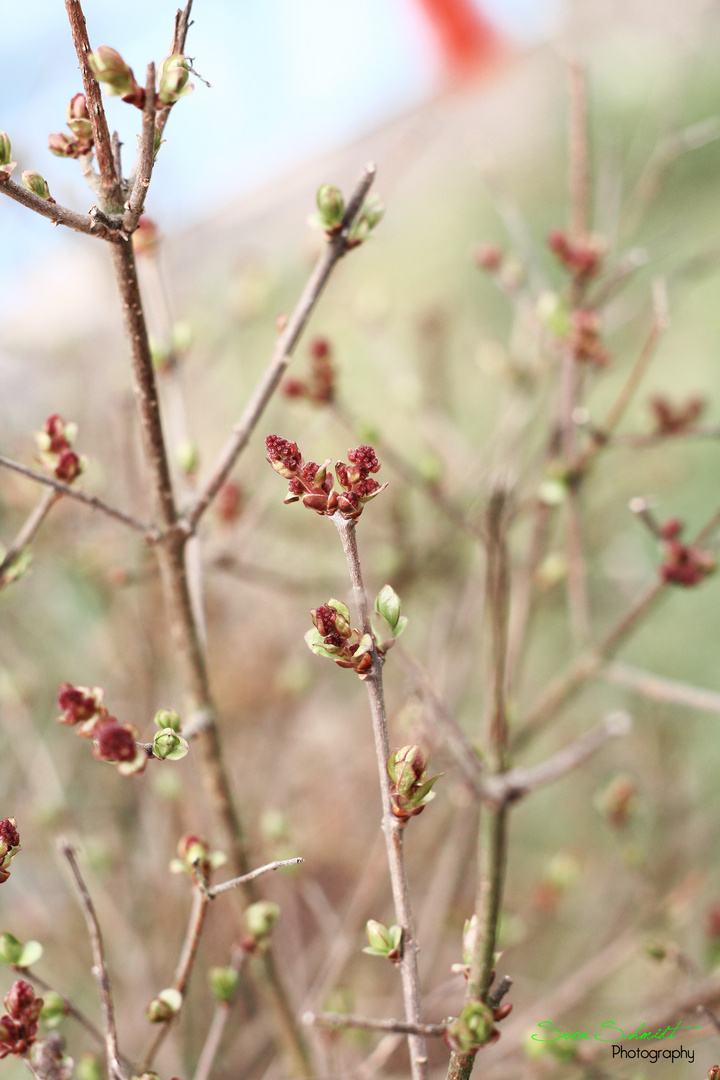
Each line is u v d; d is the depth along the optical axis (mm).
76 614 705
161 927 578
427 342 709
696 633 875
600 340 469
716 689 813
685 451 998
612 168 607
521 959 684
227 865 437
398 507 608
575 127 482
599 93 1756
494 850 340
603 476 711
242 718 698
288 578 535
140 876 607
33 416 676
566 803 781
